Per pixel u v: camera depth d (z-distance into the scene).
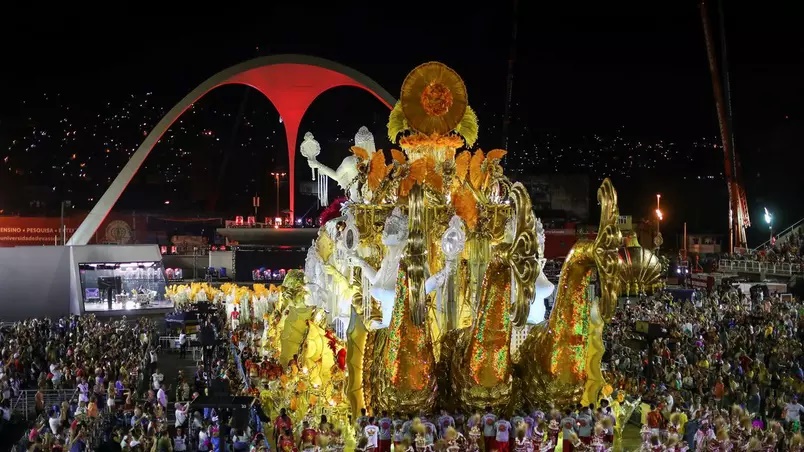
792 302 47.91
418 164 19.89
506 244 17.39
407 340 16.98
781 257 60.91
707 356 31.33
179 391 30.81
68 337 42.91
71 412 28.20
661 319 39.53
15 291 57.47
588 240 17.61
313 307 24.80
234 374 29.67
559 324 17.50
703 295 50.59
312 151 25.86
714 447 17.33
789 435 20.14
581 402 17.64
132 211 107.81
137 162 70.38
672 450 17.00
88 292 60.94
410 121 20.55
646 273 17.62
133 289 62.25
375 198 20.27
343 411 19.20
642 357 31.56
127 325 48.66
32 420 29.25
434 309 19.44
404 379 16.97
